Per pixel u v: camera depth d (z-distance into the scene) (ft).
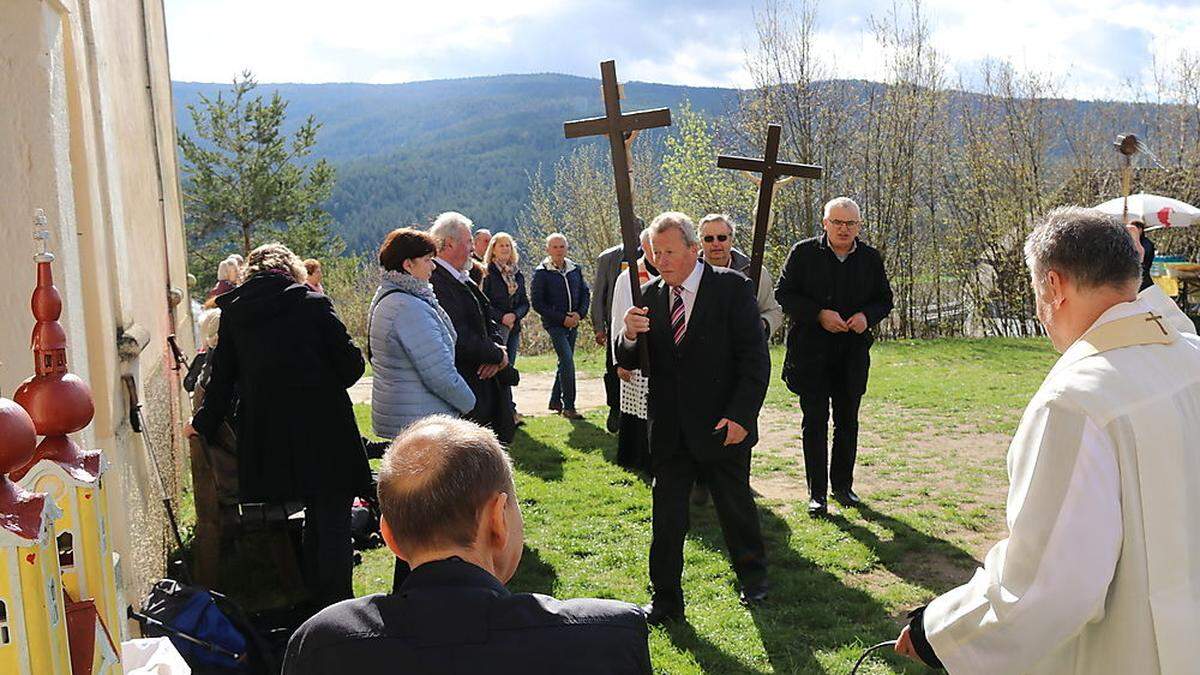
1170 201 41.24
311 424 14.44
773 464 25.18
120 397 14.85
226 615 13.53
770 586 16.61
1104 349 6.97
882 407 32.68
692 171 73.31
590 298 31.73
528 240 88.38
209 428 15.24
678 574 15.25
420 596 5.47
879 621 15.34
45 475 6.77
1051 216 7.50
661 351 14.92
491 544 5.84
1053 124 73.00
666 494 15.20
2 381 11.04
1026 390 35.70
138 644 8.99
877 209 73.10
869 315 19.92
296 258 15.31
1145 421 6.66
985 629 6.89
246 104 92.48
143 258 21.12
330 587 14.58
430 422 6.08
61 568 6.96
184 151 90.89
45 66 11.33
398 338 15.01
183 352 28.63
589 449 26.63
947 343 50.96
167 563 18.26
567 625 5.42
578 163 84.48
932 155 73.31
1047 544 6.63
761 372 14.80
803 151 72.38
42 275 6.98
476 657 5.26
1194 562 6.64
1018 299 72.38
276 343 14.34
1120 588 6.69
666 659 14.06
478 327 17.12
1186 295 54.08
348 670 5.27
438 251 16.99
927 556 18.34
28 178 11.25
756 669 13.82
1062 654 7.04
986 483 23.20
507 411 17.72
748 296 14.89
